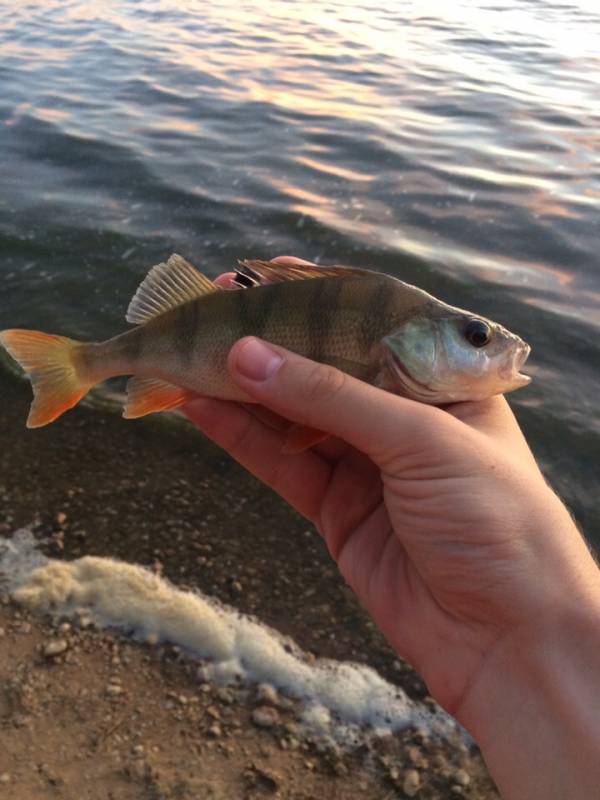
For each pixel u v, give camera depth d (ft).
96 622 0.99
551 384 1.57
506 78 4.07
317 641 1.01
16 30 4.81
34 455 1.34
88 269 1.97
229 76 3.80
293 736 0.87
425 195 2.44
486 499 0.59
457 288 1.91
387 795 0.81
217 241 2.11
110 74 3.76
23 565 1.08
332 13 6.26
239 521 1.23
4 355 1.61
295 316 0.75
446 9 6.87
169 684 0.91
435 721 0.90
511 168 2.69
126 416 0.85
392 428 0.61
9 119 3.01
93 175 2.53
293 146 2.84
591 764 0.49
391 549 0.74
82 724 0.85
